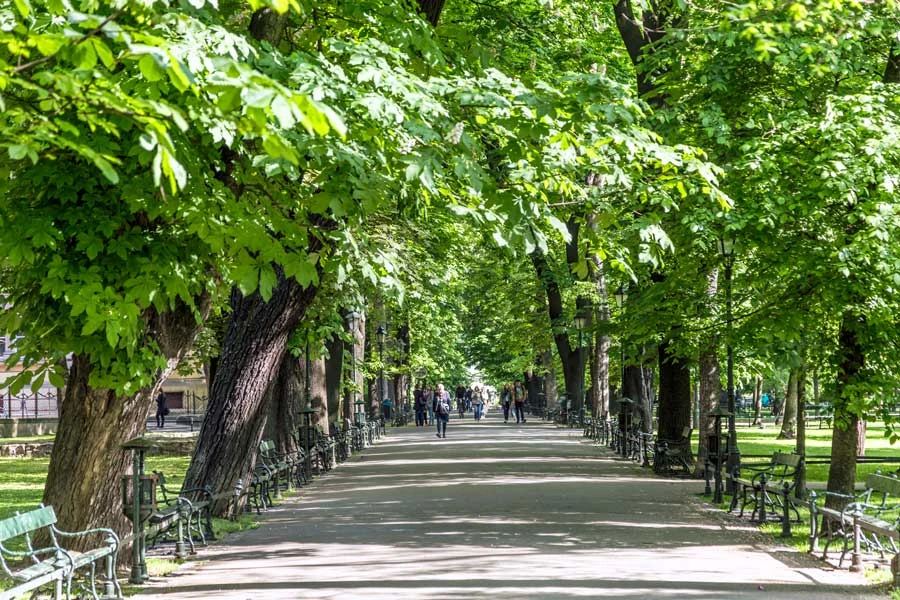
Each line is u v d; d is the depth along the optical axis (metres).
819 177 13.95
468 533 15.73
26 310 10.59
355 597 10.83
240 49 8.91
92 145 8.91
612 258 12.93
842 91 15.69
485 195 10.10
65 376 10.98
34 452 39.84
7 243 9.57
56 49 5.79
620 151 11.61
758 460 30.53
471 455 34.28
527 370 74.94
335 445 32.91
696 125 16.12
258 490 20.61
